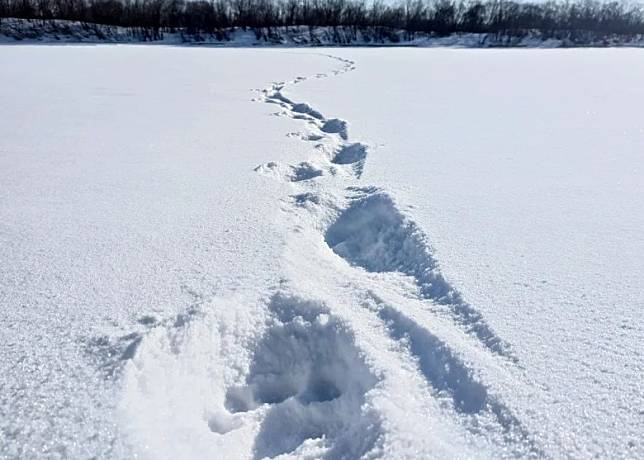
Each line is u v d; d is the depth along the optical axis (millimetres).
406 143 5234
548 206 3305
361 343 1934
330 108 7559
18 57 17938
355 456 1531
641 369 1727
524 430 1511
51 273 2484
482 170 4176
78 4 38062
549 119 6445
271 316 2137
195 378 1865
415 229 2957
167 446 1537
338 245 3100
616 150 4770
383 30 38094
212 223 3115
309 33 37375
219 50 25125
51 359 1854
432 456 1441
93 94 9219
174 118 6902
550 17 39938
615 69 13336
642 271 2408
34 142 5426
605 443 1445
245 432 1713
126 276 2447
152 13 37344
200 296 2236
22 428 1558
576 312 2084
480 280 2361
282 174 4309
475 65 15289
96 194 3707
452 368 1797
